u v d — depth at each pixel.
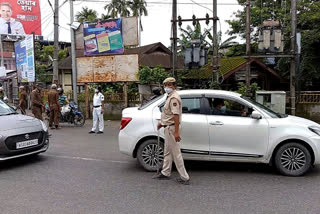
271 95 9.59
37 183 5.16
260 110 5.63
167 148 5.23
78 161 6.70
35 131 6.44
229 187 4.91
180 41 18.86
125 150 5.93
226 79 17.78
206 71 18.31
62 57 33.03
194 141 5.64
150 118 5.82
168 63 21.14
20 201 4.35
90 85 16.66
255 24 19.27
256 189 4.80
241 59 18.58
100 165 6.35
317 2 14.20
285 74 16.81
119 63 14.37
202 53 10.71
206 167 6.15
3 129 6.01
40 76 25.91
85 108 15.48
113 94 14.95
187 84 18.70
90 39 14.68
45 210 4.03
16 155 6.07
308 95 12.26
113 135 10.38
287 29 13.54
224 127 5.55
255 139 5.49
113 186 4.98
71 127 12.48
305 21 13.74
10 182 5.23
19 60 20.98
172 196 4.52
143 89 14.36
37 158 6.98
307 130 5.40
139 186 4.98
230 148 5.57
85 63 14.87
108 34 14.34
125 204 4.22
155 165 5.84
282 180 5.26
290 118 5.75
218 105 5.74
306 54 13.52
